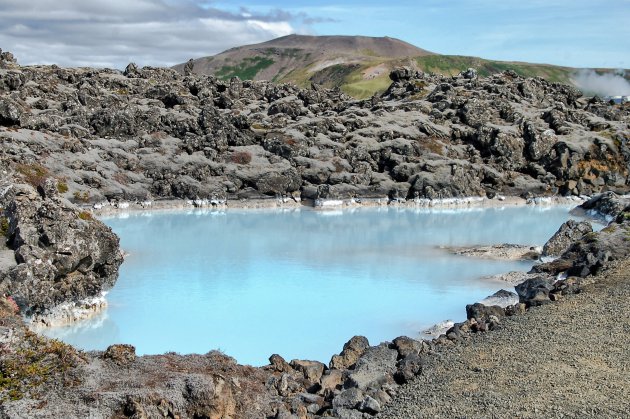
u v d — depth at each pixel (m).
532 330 34.41
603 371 28.22
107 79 126.88
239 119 105.88
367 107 126.88
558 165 104.94
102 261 47.31
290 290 51.78
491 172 102.44
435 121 114.50
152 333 42.25
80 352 29.03
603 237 51.72
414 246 68.38
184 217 86.50
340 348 39.53
